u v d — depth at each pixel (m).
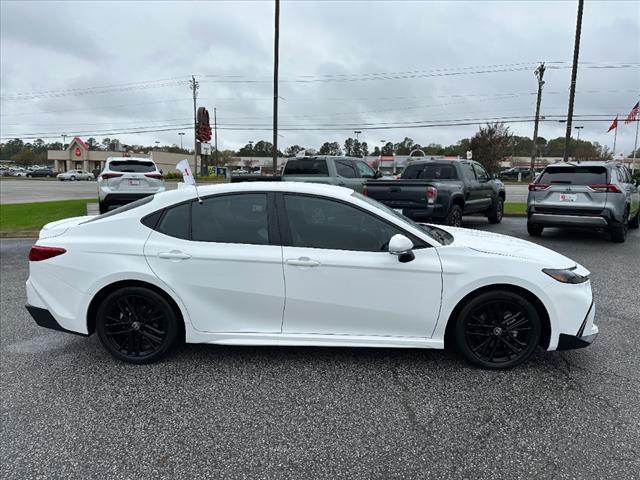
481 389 3.40
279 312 3.67
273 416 3.07
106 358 3.98
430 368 3.74
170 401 3.27
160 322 3.81
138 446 2.76
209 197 3.76
